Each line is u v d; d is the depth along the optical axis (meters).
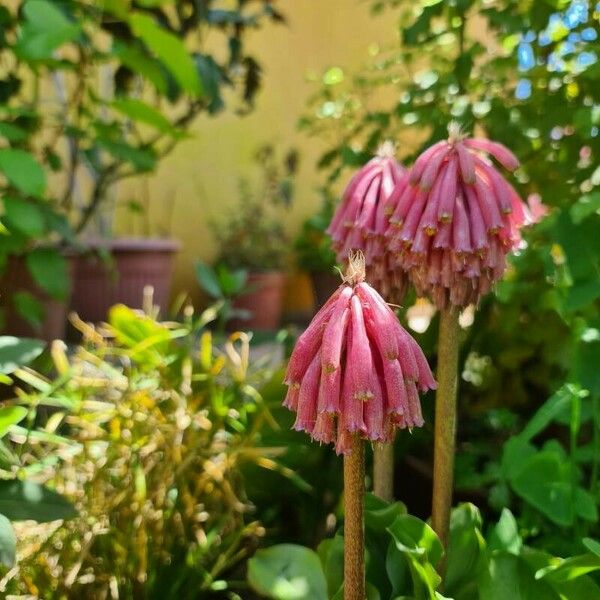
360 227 0.49
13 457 0.58
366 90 1.34
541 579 0.47
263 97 2.01
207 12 1.11
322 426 0.36
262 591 0.50
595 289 0.62
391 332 0.36
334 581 0.49
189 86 0.80
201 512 0.62
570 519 0.57
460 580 0.51
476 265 0.44
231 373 0.72
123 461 0.61
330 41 2.10
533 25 0.79
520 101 0.82
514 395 0.89
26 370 0.72
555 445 0.64
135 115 0.83
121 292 1.38
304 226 1.85
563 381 0.81
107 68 1.50
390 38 2.01
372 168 0.51
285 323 1.92
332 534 0.71
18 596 0.51
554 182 0.81
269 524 0.73
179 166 1.87
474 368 0.93
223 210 1.96
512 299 0.82
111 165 1.17
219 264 1.77
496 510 0.65
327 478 0.72
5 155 0.73
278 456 0.69
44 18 0.75
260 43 1.98
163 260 1.43
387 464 0.53
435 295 0.45
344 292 0.37
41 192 0.74
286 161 1.96
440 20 0.92
